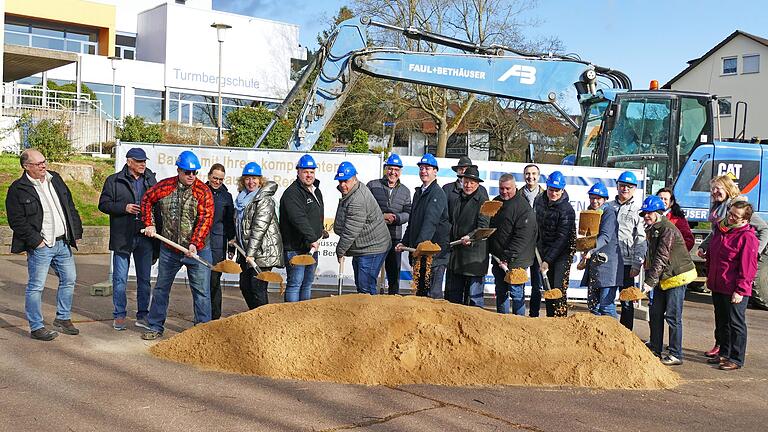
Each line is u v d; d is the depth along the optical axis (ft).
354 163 34.81
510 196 26.32
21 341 23.97
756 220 26.03
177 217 25.02
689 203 41.57
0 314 28.09
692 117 41.88
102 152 81.05
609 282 27.50
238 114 81.56
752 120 135.33
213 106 120.57
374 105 108.47
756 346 29.12
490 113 112.98
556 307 27.30
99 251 51.39
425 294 28.30
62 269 25.12
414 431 16.80
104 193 26.48
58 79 110.73
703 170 41.63
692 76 143.74
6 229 46.62
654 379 22.03
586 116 44.09
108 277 38.73
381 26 42.16
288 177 34.94
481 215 26.45
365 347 21.52
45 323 26.81
